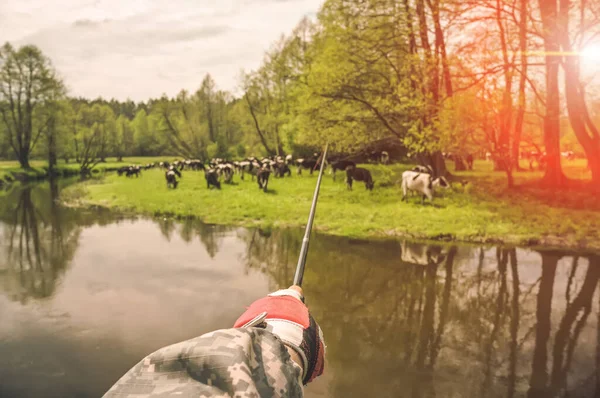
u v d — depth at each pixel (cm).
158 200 2080
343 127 2277
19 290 802
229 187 2683
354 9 2020
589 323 623
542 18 1677
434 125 1681
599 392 446
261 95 5691
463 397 438
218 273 886
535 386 458
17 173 4512
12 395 457
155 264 966
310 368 76
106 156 10788
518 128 2580
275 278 845
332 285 791
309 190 2341
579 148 5556
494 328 605
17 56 5431
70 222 1584
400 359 516
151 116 11775
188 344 52
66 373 501
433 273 862
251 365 53
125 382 47
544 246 1069
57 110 5625
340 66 2084
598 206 1562
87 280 859
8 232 1409
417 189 1731
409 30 1897
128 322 641
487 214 1417
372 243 1117
